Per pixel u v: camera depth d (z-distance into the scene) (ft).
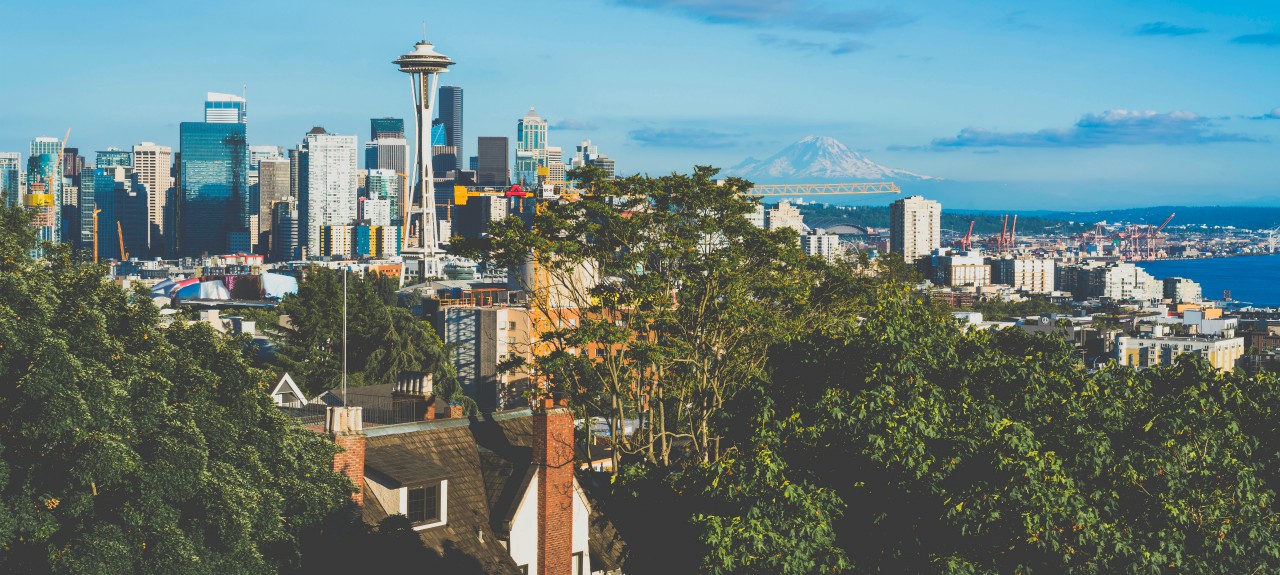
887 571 118.62
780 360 141.08
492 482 162.71
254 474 128.47
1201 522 117.80
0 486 103.04
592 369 218.79
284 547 133.90
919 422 118.32
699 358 214.07
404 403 196.65
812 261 229.86
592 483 175.63
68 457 108.37
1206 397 133.80
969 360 133.28
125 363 121.49
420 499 151.74
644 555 142.41
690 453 215.92
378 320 429.79
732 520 115.85
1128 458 119.96
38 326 111.75
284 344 435.53
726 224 222.89
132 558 109.29
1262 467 128.06
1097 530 111.34
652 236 221.46
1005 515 111.55
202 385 131.44
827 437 124.06
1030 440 115.96
